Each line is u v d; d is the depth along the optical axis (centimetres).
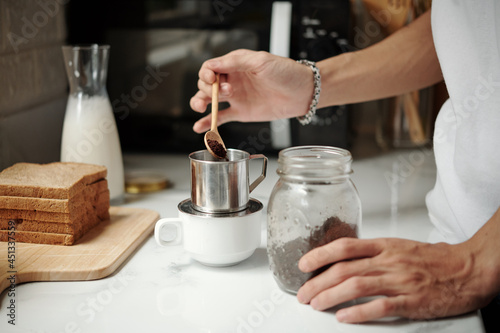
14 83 112
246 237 77
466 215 81
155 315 66
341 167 68
